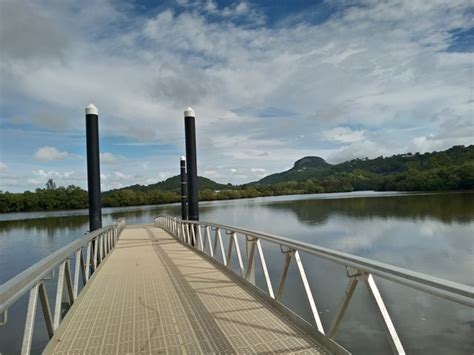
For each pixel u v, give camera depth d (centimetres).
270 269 1095
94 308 395
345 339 639
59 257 301
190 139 1047
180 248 950
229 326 320
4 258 1634
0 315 180
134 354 272
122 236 1435
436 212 2991
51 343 284
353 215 3034
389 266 189
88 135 853
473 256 1330
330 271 1058
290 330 304
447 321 680
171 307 387
